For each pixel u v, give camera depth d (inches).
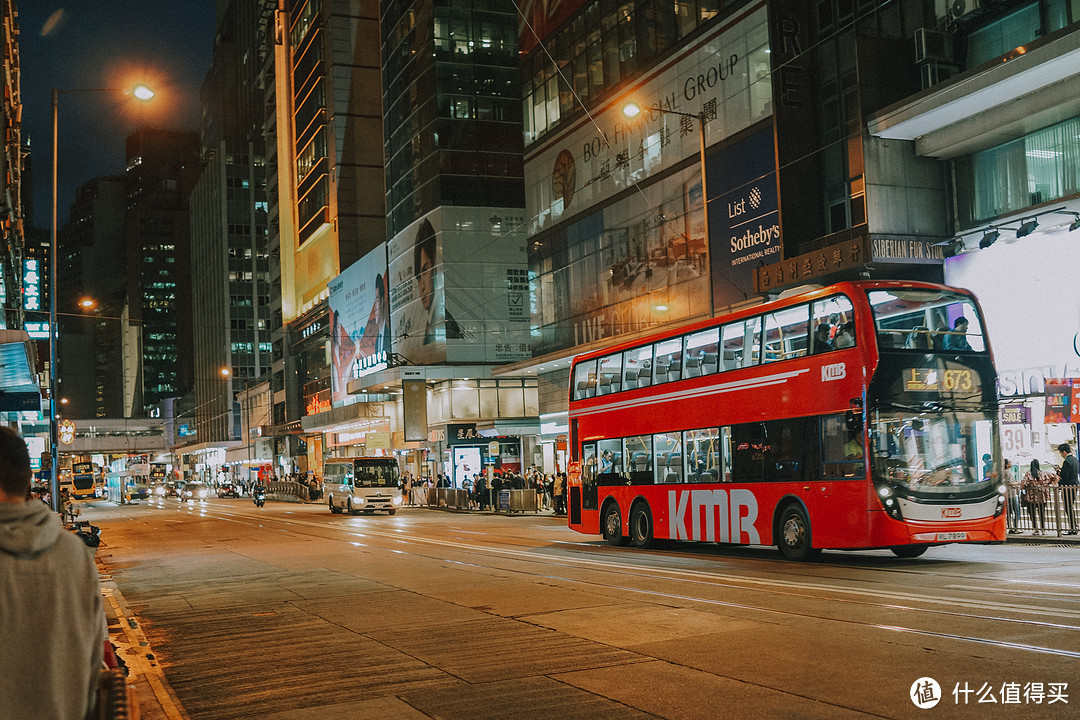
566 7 1755.7
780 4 1195.3
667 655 332.8
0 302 1760.6
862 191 1061.8
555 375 1879.9
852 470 617.9
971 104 932.6
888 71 1061.1
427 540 999.0
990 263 978.1
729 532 732.7
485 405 2364.7
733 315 744.3
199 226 6171.3
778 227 1183.6
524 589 539.8
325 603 519.8
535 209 1894.7
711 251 1331.2
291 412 3777.1
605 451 908.6
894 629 357.7
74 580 114.9
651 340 847.7
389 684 309.4
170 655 388.5
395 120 2677.2
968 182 1026.7
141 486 3860.7
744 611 420.2
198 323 6141.7
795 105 1184.2
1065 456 781.3
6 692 107.8
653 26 1476.4
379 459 1855.3
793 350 679.1
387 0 2755.9
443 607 482.0
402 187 2610.7
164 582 681.0
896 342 619.8
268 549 955.3
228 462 5093.5
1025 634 336.5
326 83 3282.5
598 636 377.1
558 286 1808.6
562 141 1780.3
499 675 314.3
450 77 2434.8
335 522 1505.9
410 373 2306.8
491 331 2380.7
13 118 2177.7
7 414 1569.9
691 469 781.3
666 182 1448.1
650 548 845.2
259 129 5393.7
